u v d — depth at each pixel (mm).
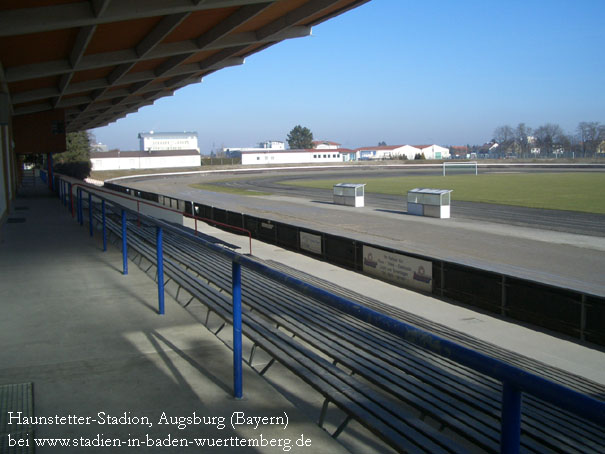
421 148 164875
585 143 137125
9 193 18484
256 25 13391
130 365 4281
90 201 11695
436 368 4180
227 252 3475
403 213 27141
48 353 4570
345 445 3186
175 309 6023
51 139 23750
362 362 3979
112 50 13656
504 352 6695
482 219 24125
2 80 13180
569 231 20203
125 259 7887
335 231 20922
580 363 7031
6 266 8461
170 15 11000
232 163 127125
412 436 2619
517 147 155500
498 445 2717
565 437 3260
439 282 10695
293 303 5809
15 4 8469
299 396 3891
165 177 81375
